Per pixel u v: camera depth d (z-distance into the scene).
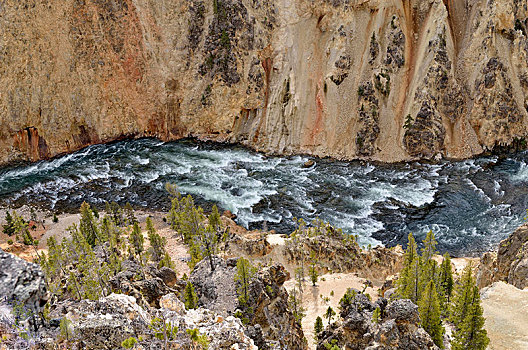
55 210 106.06
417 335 29.22
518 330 41.22
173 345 19.94
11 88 127.50
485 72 118.38
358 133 122.38
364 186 107.19
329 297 67.62
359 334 35.50
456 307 39.62
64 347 17.14
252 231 92.00
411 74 125.38
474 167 111.31
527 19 123.69
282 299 46.50
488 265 61.66
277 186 110.12
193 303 42.28
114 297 22.41
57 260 70.44
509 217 90.44
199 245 76.12
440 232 88.44
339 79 128.50
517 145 117.38
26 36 127.81
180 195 107.38
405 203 99.00
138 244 84.31
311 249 78.88
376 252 79.88
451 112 119.75
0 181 119.56
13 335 14.99
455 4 128.88
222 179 115.25
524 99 119.62
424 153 118.25
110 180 117.81
